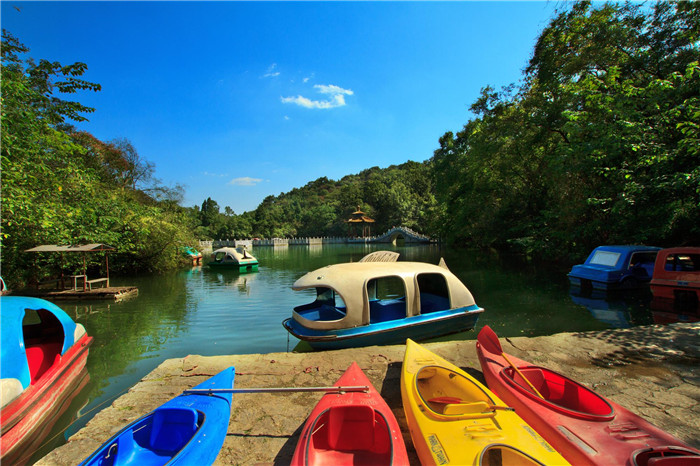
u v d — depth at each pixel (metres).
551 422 3.28
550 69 18.22
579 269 13.10
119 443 3.14
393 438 3.11
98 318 11.08
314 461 3.11
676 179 10.27
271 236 86.88
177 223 26.80
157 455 3.31
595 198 13.61
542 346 6.03
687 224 11.66
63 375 5.34
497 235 25.05
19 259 14.50
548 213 17.22
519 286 14.52
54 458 3.47
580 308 10.47
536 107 19.73
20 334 4.71
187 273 23.94
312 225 92.25
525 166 23.03
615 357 5.52
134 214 20.11
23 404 4.20
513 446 2.77
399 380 4.97
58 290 14.73
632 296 11.46
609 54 15.39
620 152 12.35
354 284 7.00
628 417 3.24
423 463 2.98
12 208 8.59
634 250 12.00
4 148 8.40
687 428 3.67
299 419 4.11
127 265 22.97
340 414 3.48
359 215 78.94
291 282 19.58
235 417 4.15
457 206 28.84
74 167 11.98
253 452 3.53
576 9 17.06
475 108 26.58
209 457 3.15
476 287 14.68
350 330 6.79
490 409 3.33
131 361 7.25
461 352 5.95
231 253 25.83
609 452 2.83
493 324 9.19
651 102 11.84
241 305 13.08
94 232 14.65
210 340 8.70
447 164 32.28
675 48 14.22
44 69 10.29
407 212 75.19
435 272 7.89
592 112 14.77
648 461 2.62
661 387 4.55
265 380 5.00
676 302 9.84
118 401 4.49
